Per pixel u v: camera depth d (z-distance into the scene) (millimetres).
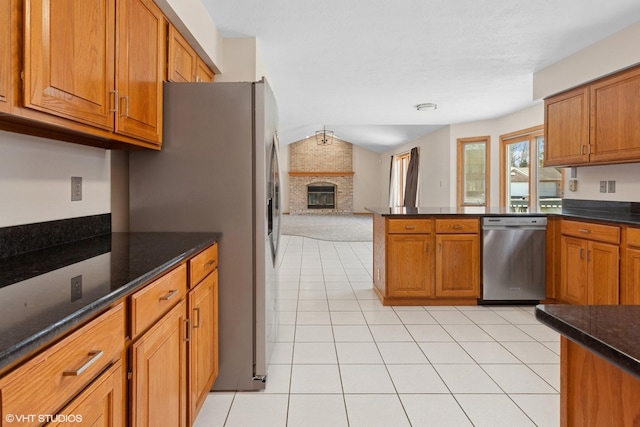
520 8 2592
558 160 3668
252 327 2014
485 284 3455
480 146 6695
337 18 2721
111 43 1447
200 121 1992
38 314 757
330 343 2627
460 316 3197
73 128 1254
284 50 3301
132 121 1618
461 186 6863
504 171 6219
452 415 1787
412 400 1915
